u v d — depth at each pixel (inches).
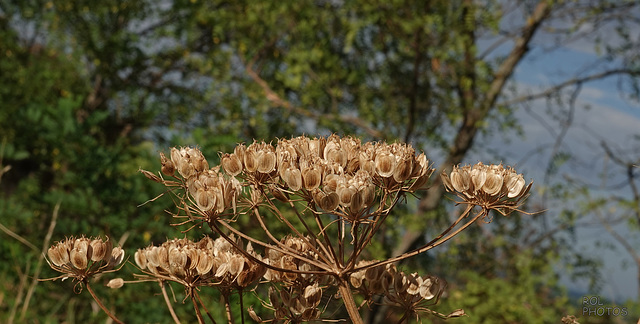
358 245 58.8
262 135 315.3
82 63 378.3
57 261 64.5
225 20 347.9
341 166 60.8
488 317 215.9
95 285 160.9
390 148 61.0
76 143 189.0
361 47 309.9
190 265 62.6
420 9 280.7
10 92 303.0
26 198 206.5
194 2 369.1
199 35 399.5
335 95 305.9
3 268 165.3
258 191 62.8
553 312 232.5
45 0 382.9
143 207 167.0
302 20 305.3
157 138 379.6
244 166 62.0
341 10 293.6
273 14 315.0
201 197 58.6
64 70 363.3
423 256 285.7
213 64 352.8
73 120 195.3
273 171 62.1
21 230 188.4
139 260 65.5
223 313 125.9
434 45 279.4
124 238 146.5
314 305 66.7
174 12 386.0
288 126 315.3
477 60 280.4
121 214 171.0
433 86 301.6
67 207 173.0
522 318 220.8
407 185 61.6
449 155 297.6
